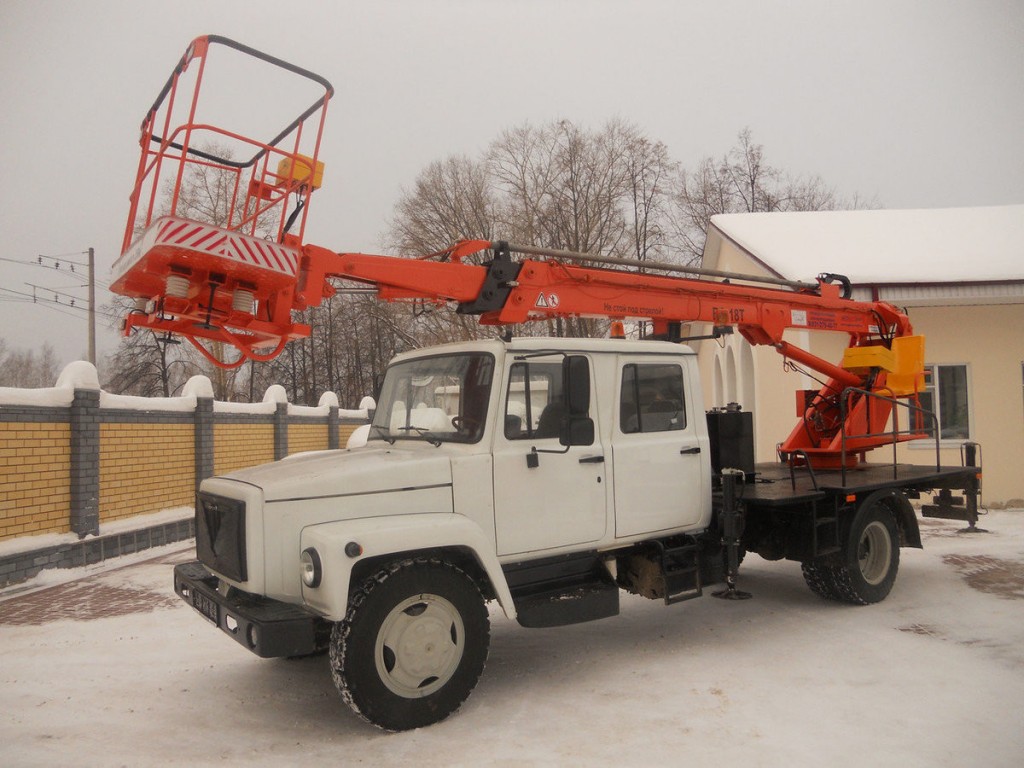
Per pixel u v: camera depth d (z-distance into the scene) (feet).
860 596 22.00
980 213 56.29
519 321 19.40
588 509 16.96
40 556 27.71
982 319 42.32
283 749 13.15
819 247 47.80
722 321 23.56
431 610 14.10
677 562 18.66
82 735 13.88
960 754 12.37
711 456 21.04
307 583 13.19
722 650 18.44
